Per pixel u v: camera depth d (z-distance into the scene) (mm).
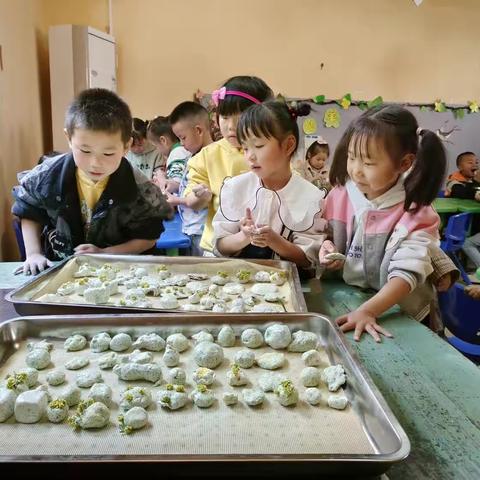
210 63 2979
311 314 716
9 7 2035
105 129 938
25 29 2281
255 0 2938
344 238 1021
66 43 2371
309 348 687
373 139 844
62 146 2473
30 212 1164
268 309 836
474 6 3119
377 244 934
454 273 905
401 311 867
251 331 707
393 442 447
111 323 704
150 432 517
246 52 2998
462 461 479
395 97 3170
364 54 3090
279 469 400
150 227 1208
